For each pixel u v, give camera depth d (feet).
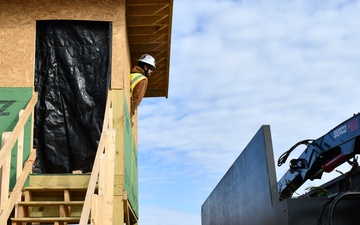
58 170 27.94
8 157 22.65
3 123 26.53
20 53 27.66
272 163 25.31
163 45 35.76
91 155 28.19
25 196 24.17
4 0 28.37
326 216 21.27
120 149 26.14
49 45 29.14
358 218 21.02
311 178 26.66
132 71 33.04
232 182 38.01
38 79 28.86
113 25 28.60
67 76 28.94
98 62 29.04
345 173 24.47
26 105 26.91
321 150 24.14
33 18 28.35
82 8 28.71
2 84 27.12
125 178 26.50
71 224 25.88
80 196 25.80
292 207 21.56
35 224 25.53
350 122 21.58
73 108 28.63
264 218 25.93
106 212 22.34
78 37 29.25
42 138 28.19
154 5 30.81
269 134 26.07
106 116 24.62
